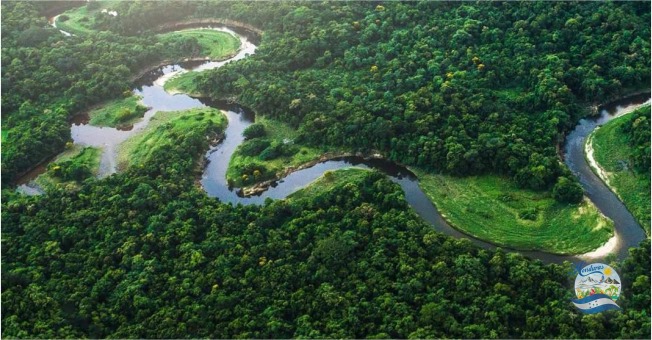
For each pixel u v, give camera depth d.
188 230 108.44
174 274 100.94
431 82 136.88
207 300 94.62
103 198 118.50
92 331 92.50
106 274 101.00
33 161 137.00
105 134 146.88
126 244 105.88
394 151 125.25
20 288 98.94
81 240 109.00
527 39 142.12
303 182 125.81
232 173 130.12
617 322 85.81
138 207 115.62
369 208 108.56
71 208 117.12
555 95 126.75
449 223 112.00
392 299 91.38
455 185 118.12
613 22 140.38
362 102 135.12
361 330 88.19
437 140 121.75
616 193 111.75
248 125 144.75
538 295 91.31
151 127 146.75
